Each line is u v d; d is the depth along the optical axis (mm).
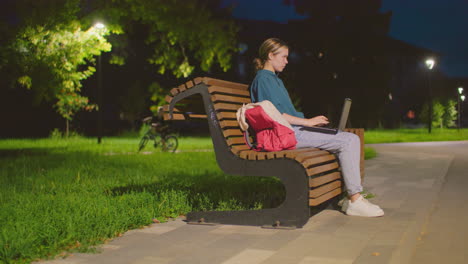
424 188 7234
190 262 3553
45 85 14359
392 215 5129
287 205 4559
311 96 41562
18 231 4121
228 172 4758
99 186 7340
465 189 7426
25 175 8953
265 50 5148
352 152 4965
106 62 34438
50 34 14000
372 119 43031
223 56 18984
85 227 4328
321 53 41406
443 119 41594
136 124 35188
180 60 20578
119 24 17156
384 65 43656
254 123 4875
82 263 3559
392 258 3545
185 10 17984
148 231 4613
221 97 4887
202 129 38000
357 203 5078
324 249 3834
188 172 9422
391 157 13250
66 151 16234
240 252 3809
